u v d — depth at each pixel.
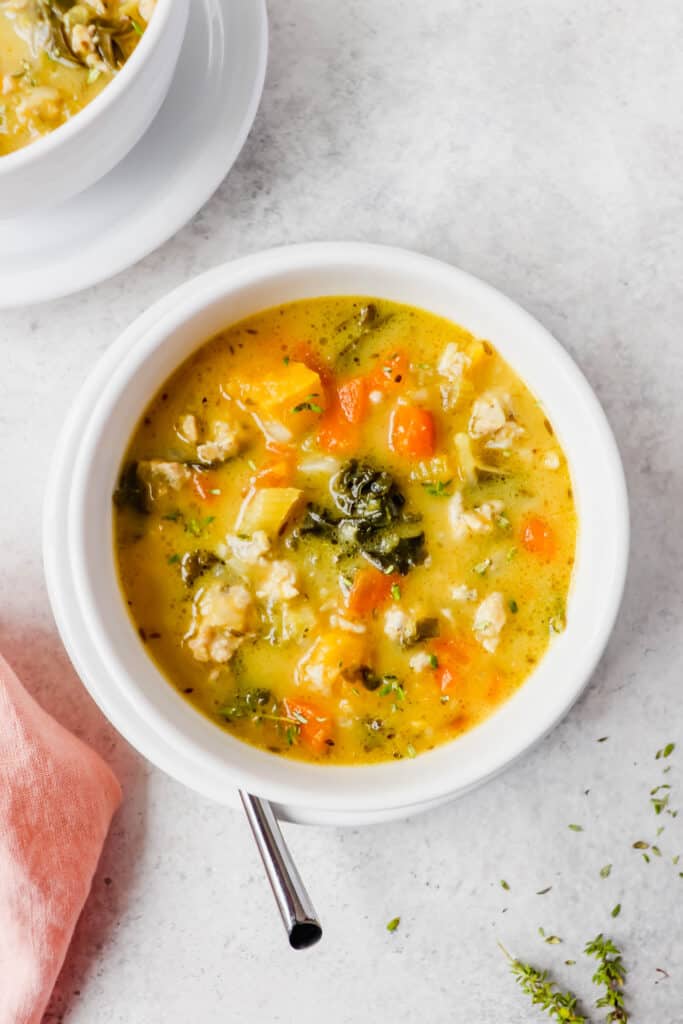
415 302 0.64
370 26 0.68
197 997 0.69
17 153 0.60
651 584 0.68
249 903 0.69
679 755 0.68
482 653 0.63
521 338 0.63
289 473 0.64
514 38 0.68
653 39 0.68
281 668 0.63
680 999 0.69
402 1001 0.69
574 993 0.69
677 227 0.68
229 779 0.62
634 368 0.68
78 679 0.69
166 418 0.64
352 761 0.63
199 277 0.64
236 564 0.64
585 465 0.63
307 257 0.62
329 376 0.64
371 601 0.64
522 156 0.68
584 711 0.68
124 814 0.69
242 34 0.65
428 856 0.69
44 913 0.66
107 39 0.63
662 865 0.69
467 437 0.64
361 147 0.68
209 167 0.65
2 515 0.68
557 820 0.69
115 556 0.64
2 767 0.66
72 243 0.65
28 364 0.68
